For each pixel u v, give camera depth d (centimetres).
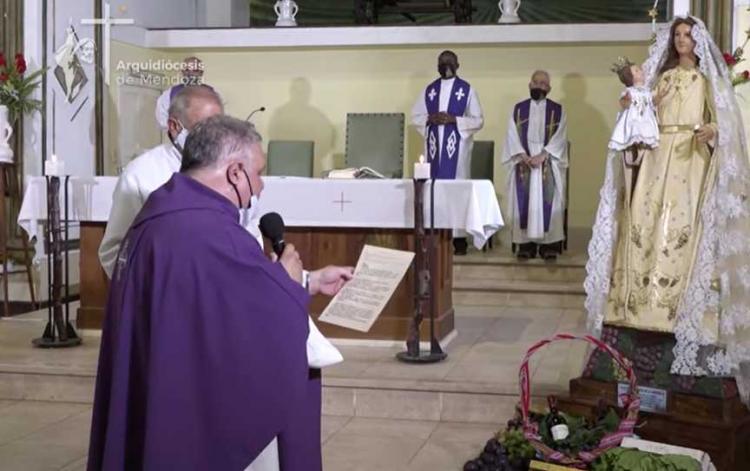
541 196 870
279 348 237
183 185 247
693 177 433
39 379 551
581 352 602
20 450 456
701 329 416
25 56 830
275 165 973
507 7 1001
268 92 1053
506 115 1008
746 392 430
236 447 236
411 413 514
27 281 812
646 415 422
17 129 819
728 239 420
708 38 435
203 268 237
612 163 455
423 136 876
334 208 590
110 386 254
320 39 1017
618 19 1311
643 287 434
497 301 822
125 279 245
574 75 991
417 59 1023
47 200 613
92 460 256
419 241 559
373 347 605
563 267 848
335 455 448
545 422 405
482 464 405
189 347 237
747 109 665
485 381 514
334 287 292
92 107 909
